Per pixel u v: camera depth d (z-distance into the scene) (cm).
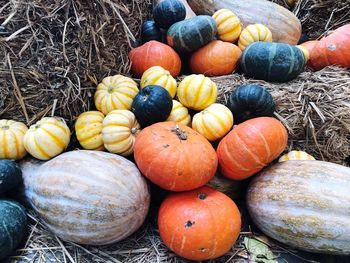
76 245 62
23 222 62
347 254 60
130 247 63
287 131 72
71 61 66
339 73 77
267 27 89
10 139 66
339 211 57
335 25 96
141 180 62
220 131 68
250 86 69
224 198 62
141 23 86
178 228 58
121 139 66
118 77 74
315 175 61
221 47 81
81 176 58
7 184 63
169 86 74
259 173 68
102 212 57
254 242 64
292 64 74
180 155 59
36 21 62
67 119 71
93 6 67
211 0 91
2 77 63
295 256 63
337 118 71
